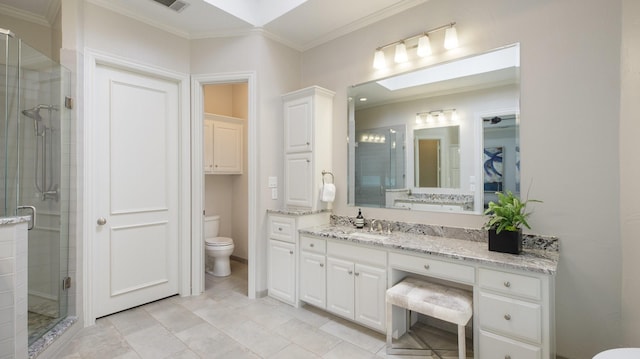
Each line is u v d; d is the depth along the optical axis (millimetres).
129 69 2768
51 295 2287
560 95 1951
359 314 2357
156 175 2977
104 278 2643
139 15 2773
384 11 2752
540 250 1984
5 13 2727
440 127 2465
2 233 1697
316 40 3293
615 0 1770
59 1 2539
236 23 2975
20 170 2082
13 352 1713
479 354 1823
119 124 2738
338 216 3088
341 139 3098
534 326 1627
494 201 2205
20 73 2096
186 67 3133
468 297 1944
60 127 2369
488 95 2236
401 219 2676
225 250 3721
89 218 2520
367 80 2920
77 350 2131
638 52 1660
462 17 2357
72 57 2420
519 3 2104
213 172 3984
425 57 2553
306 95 3033
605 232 1805
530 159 2061
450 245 2139
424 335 2340
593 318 1848
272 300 3000
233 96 4492
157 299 2980
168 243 3064
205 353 2100
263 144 3102
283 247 2928
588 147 1859
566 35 1930
